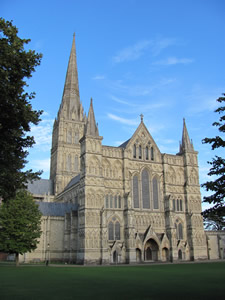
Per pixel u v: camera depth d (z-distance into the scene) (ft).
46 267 226.79
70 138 499.92
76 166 490.08
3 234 245.04
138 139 327.26
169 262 287.69
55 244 336.29
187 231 324.80
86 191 281.54
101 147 300.20
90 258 266.77
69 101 524.93
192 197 335.26
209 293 93.66
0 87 96.07
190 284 114.93
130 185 308.40
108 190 296.71
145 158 324.60
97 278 139.74
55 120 527.40
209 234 342.23
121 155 312.50
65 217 334.24
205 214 113.60
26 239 247.91
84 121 518.37
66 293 94.53
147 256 296.51
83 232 273.95
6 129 106.73
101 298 85.40
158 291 98.17
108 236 284.82
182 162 346.74
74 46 575.79
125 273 165.89
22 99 108.47
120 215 294.25
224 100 116.06
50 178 513.86
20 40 106.22
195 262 280.92
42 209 359.05
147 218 307.58
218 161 112.27
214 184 109.60
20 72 104.73
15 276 151.74
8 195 119.24
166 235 306.35
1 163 110.83
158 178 326.24
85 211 276.21
